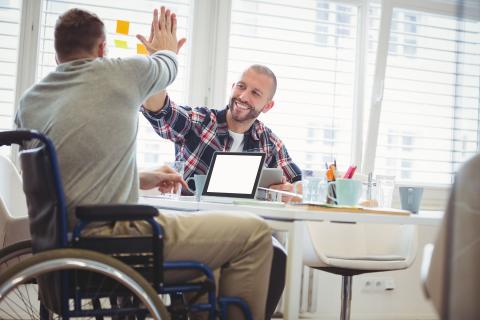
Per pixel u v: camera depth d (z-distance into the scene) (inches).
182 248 62.1
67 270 54.9
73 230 55.7
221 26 130.6
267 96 109.1
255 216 65.2
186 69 130.1
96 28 66.7
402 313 134.7
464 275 41.7
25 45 121.3
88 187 60.0
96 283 57.1
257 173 81.4
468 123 45.4
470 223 41.7
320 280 129.8
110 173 61.5
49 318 73.2
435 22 141.8
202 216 64.1
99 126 61.0
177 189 86.0
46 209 57.0
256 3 133.3
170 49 76.0
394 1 135.0
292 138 134.9
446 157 144.4
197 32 130.2
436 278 43.0
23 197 105.4
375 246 107.6
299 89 135.4
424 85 142.4
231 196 80.7
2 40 121.0
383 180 90.2
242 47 132.6
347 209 67.7
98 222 60.2
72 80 63.2
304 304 128.2
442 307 42.3
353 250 107.7
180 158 108.2
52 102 63.0
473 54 45.1
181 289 59.9
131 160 64.0
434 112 143.4
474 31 44.9
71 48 66.1
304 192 83.7
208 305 60.7
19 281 50.6
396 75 140.5
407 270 135.2
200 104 130.6
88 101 61.6
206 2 131.0
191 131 108.1
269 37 133.8
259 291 64.7
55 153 54.1
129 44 125.9
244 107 107.3
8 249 71.0
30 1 121.3
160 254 57.7
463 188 41.8
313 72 136.5
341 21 138.4
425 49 141.7
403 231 102.5
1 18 120.9
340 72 138.2
